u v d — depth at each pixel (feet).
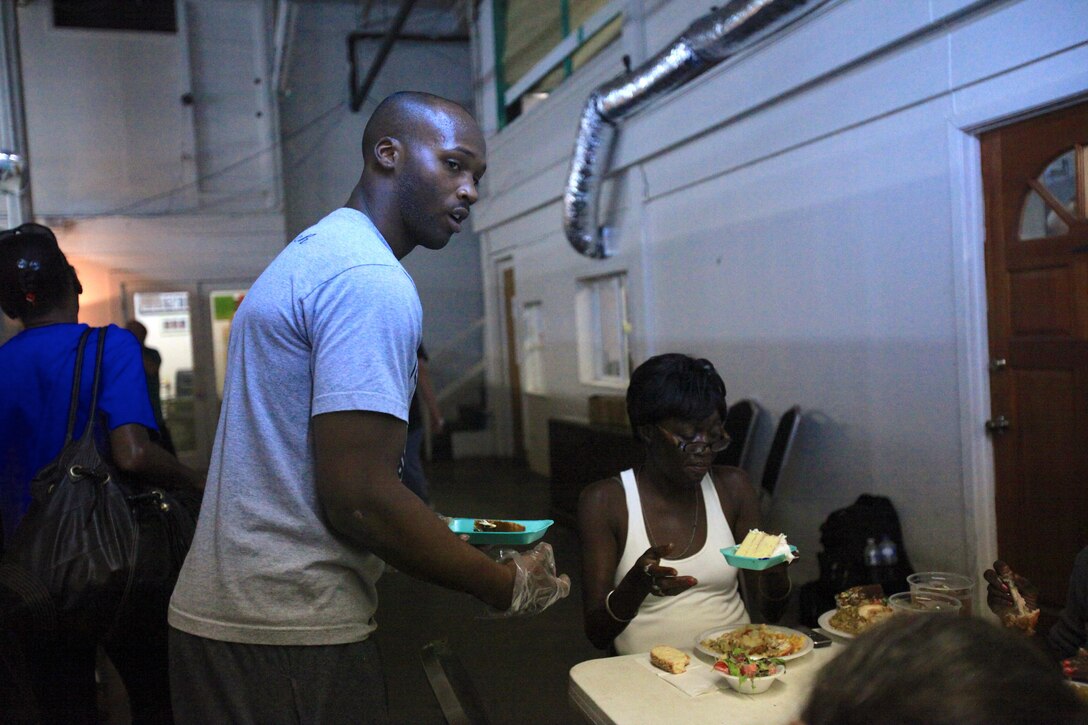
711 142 15.69
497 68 27.84
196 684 3.77
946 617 1.65
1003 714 1.43
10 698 5.03
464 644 11.64
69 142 29.58
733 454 14.75
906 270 11.24
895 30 10.78
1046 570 9.64
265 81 31.32
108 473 5.51
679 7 16.34
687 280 17.04
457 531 4.62
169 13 30.35
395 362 3.57
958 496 10.53
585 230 19.69
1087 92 8.62
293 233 32.96
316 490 3.67
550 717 9.19
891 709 1.49
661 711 4.36
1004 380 10.09
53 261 6.06
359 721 3.78
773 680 4.65
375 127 4.04
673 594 5.11
